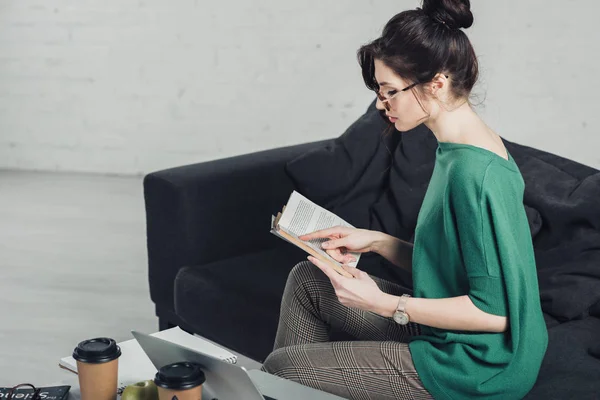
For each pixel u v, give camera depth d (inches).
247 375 57.4
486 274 63.3
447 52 64.9
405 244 78.6
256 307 94.4
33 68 210.1
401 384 67.9
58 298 135.6
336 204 107.9
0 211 182.5
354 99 192.2
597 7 166.4
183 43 199.5
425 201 69.1
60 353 115.6
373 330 76.0
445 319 64.9
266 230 114.3
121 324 126.0
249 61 196.4
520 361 64.7
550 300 85.4
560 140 175.6
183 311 104.7
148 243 110.8
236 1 193.8
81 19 204.1
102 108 208.8
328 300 76.1
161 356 63.4
